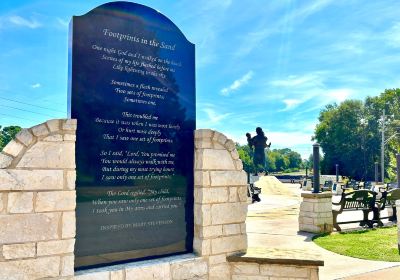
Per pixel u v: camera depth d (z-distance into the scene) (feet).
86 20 14.99
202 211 16.98
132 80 16.14
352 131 190.08
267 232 33.81
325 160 199.52
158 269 15.43
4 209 12.44
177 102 17.56
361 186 108.88
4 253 12.34
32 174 12.97
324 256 24.63
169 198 16.85
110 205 15.12
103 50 15.37
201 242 16.87
